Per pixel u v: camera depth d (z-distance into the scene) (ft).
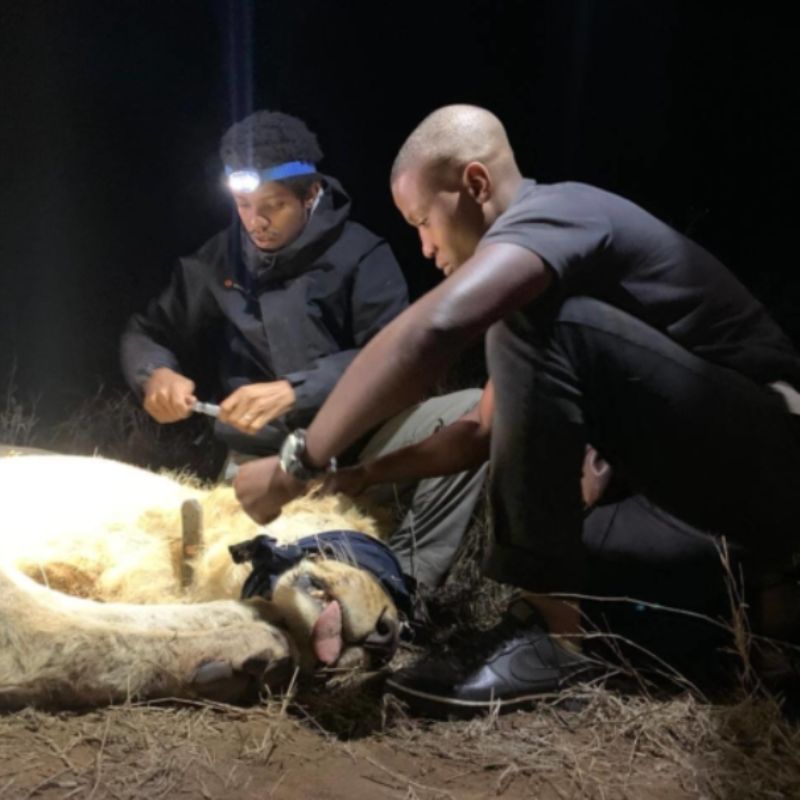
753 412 9.06
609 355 8.79
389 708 8.93
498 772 8.16
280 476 8.59
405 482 11.23
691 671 9.76
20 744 7.81
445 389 17.28
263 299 12.80
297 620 8.86
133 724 8.07
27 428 16.37
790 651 9.72
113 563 10.39
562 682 9.17
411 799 7.63
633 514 9.82
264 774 7.77
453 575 12.37
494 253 8.35
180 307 13.56
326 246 12.84
